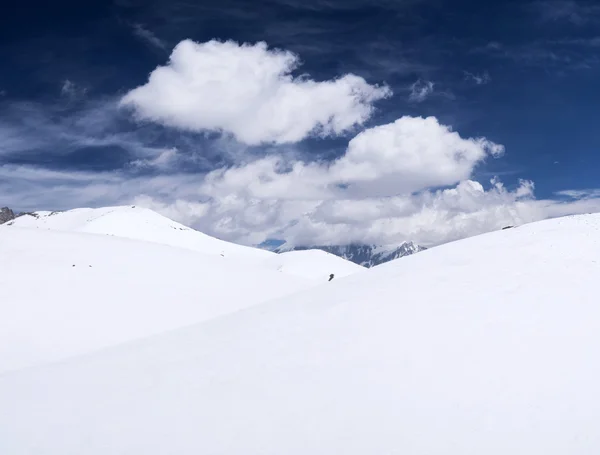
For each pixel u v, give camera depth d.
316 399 12.39
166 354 18.86
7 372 19.22
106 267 42.09
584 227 25.36
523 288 17.80
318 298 23.50
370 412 11.33
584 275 18.11
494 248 24.34
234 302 39.19
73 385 16.34
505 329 14.67
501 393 11.21
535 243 23.47
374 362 14.08
